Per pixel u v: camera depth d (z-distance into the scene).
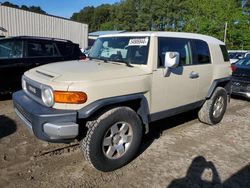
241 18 38.12
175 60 3.77
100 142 3.40
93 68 3.71
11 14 21.92
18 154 3.99
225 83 5.90
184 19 58.41
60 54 7.80
